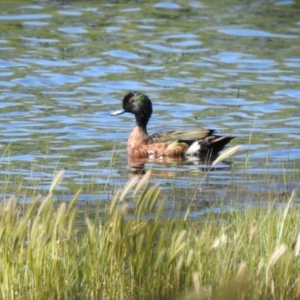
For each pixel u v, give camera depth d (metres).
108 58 26.84
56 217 10.88
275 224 11.51
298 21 32.03
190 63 26.47
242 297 10.50
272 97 23.08
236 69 25.91
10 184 15.55
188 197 14.94
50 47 27.95
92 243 11.11
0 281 10.94
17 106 21.81
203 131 18.88
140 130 19.20
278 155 18.06
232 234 12.11
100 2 34.16
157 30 30.31
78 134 19.67
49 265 10.99
